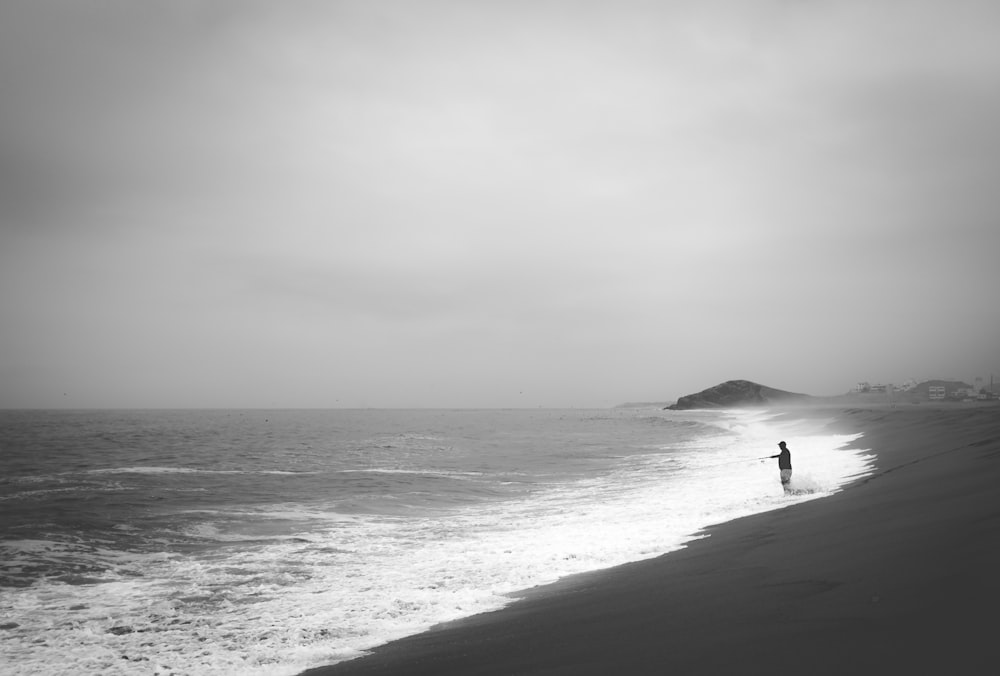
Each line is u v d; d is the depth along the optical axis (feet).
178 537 51.98
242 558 44.32
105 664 25.77
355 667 22.41
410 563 40.63
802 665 15.69
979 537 26.30
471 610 28.84
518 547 43.42
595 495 70.95
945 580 20.94
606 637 21.24
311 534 52.19
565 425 358.64
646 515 53.57
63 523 57.93
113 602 34.63
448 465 119.03
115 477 100.12
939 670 14.06
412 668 21.20
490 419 522.06
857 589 21.81
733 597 23.97
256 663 24.68
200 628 29.68
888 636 16.72
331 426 357.82
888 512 37.58
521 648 21.56
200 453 157.79
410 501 70.54
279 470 111.96
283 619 30.27
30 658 26.55
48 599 35.50
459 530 52.29
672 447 155.84
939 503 37.58
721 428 258.78
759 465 92.94
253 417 607.37
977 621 16.70
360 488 82.43
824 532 34.83
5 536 52.49
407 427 338.75
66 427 335.47
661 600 25.32
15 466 125.29
